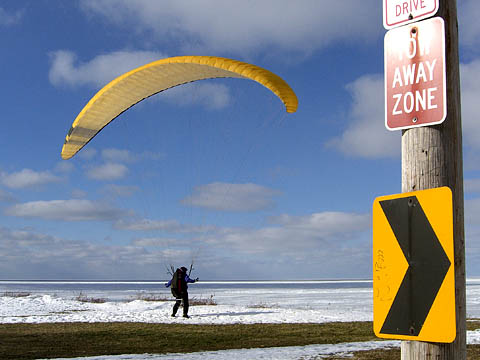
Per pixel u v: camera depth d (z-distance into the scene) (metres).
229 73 13.60
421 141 2.20
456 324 2.01
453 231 2.06
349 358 8.84
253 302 31.64
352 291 56.88
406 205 2.18
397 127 2.28
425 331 2.05
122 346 10.79
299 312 19.05
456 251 2.09
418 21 2.26
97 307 23.27
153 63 13.53
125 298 40.06
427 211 2.10
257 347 10.62
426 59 2.21
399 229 2.20
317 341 11.61
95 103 14.73
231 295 47.09
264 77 12.41
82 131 15.75
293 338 12.16
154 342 11.41
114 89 14.37
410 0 2.30
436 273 2.04
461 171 2.20
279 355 9.23
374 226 2.30
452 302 1.99
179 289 16.94
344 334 12.98
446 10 2.21
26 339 11.79
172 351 10.09
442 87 2.15
